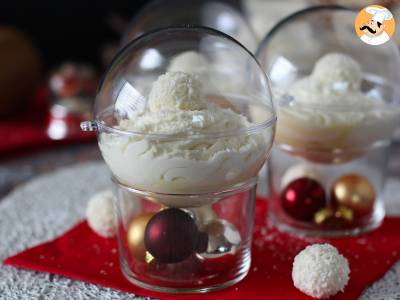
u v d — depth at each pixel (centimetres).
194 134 30
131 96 32
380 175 42
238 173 31
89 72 77
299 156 41
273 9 66
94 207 39
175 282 32
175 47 35
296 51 41
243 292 32
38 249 37
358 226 40
